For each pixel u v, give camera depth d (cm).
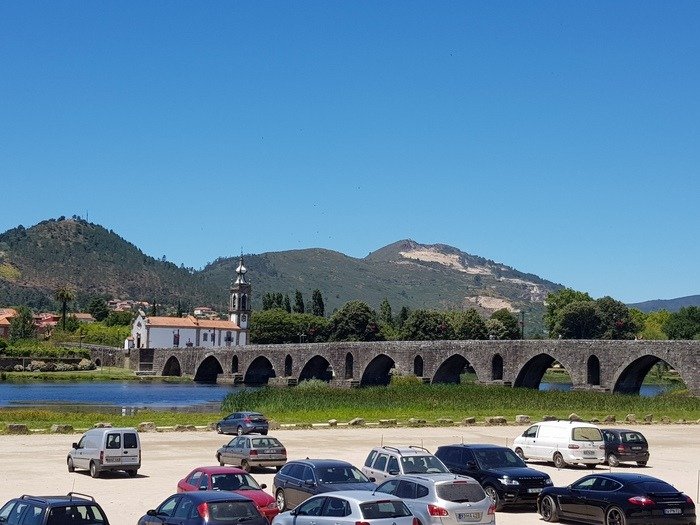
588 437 5319
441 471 3719
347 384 17875
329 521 2712
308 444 6538
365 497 2730
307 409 10231
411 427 8212
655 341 12462
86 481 4581
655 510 3256
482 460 3994
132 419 8831
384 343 17388
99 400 14188
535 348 14275
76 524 2552
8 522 2636
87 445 4803
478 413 9694
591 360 13600
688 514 3300
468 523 3034
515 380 14612
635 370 13325
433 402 10738
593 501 3394
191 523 2708
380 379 18550
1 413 8962
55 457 5638
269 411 10106
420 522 2784
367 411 9794
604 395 11500
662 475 5106
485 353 15212
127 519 3509
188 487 3466
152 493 4191
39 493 4131
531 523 3572
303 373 19912
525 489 3831
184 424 8200
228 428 7375
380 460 3825
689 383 11988
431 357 16325
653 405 10662
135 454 4744
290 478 3625
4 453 5850
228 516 2712
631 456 5509
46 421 8456
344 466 3597
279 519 2911
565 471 5159
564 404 10719
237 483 3403
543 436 5469
